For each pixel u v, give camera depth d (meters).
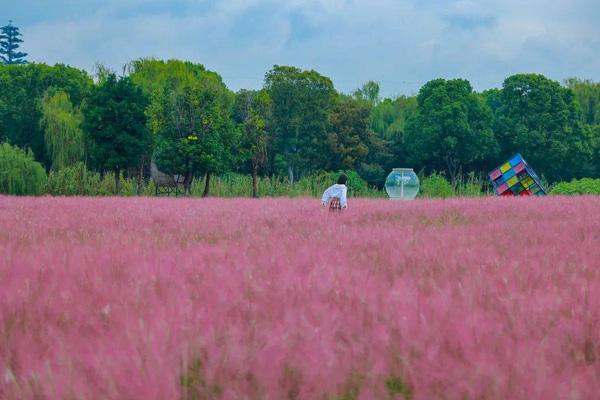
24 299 9.48
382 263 14.07
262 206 42.81
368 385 6.20
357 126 161.12
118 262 13.57
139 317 8.38
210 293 9.94
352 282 11.05
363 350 7.10
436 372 6.43
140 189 106.62
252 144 103.75
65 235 21.36
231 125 100.06
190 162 97.00
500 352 7.06
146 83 148.75
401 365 6.76
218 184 107.75
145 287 10.73
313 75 161.25
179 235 21.19
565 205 40.88
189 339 7.29
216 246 16.67
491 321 8.16
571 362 6.86
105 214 33.94
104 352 6.88
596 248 16.73
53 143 119.62
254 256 14.77
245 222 27.41
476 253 15.35
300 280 10.83
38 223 26.83
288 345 7.18
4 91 160.50
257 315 8.75
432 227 24.70
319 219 28.27
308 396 6.05
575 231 22.23
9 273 11.99
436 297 9.43
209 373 6.38
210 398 6.07
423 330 7.71
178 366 6.53
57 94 126.88
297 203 47.62
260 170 161.12
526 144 161.62
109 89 101.44
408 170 65.06
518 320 8.30
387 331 7.75
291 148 163.75
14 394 5.93
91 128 101.19
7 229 23.70
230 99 144.50
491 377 6.14
